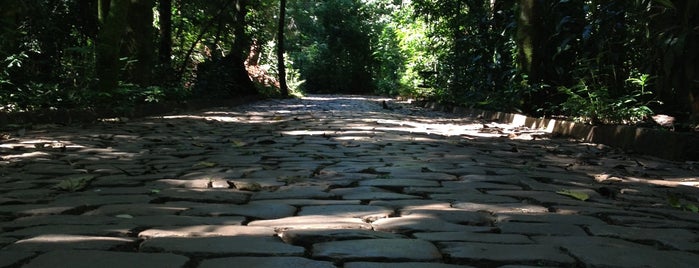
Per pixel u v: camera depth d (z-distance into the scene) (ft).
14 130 26.99
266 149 22.07
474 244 8.70
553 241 9.11
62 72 39.37
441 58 68.49
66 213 10.87
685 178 17.31
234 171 16.39
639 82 28.60
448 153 21.43
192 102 52.80
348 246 8.45
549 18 40.60
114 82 38.29
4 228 9.49
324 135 27.96
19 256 7.77
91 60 38.86
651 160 21.18
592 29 35.83
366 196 12.90
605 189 14.05
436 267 7.55
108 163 17.87
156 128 30.86
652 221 10.89
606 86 34.12
